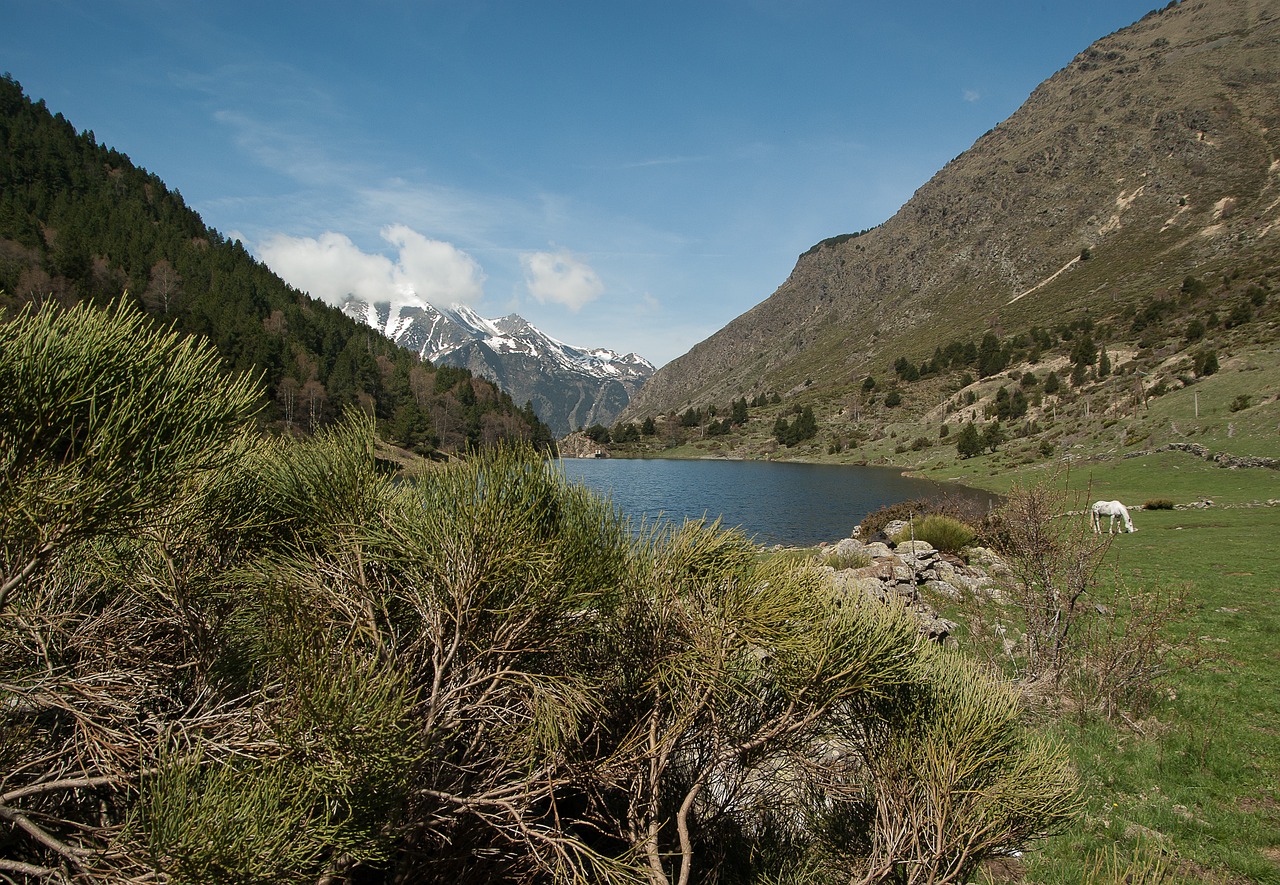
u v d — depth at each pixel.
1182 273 165.38
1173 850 4.93
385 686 2.00
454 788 2.39
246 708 2.14
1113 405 80.69
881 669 2.96
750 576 3.00
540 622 2.54
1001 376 133.62
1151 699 7.64
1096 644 7.96
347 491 2.65
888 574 11.83
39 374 1.71
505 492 2.52
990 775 3.16
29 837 2.02
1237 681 8.51
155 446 1.83
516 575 2.44
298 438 2.85
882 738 3.32
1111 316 149.75
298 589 2.34
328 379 79.50
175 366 1.91
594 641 2.95
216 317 81.62
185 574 2.49
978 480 69.19
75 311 1.84
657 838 2.94
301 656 1.99
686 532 3.14
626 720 2.94
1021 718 3.91
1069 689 7.59
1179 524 26.64
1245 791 5.77
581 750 2.67
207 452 2.01
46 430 1.73
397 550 2.56
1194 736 6.71
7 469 1.69
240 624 2.55
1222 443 51.81
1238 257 155.88
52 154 128.50
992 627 10.02
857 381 190.88
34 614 2.13
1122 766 6.13
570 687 2.55
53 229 104.06
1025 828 3.21
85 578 2.50
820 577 3.16
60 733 2.27
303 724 1.91
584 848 2.29
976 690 3.52
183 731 1.99
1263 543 20.53
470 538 2.36
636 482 73.31
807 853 3.44
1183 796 5.68
